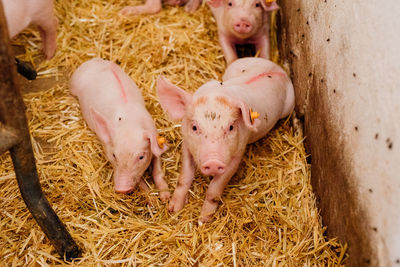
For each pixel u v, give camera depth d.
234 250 1.41
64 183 1.55
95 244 1.42
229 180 1.55
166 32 1.94
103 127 1.52
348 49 1.29
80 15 1.97
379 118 1.15
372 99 1.18
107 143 1.52
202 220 1.48
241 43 1.94
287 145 1.65
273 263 1.39
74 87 1.72
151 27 1.95
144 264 1.39
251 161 1.60
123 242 1.43
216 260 1.40
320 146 1.47
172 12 2.02
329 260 1.35
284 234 1.43
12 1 1.59
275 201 1.51
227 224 1.47
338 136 1.34
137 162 1.49
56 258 1.38
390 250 1.10
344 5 1.31
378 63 1.16
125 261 1.39
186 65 1.85
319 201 1.48
